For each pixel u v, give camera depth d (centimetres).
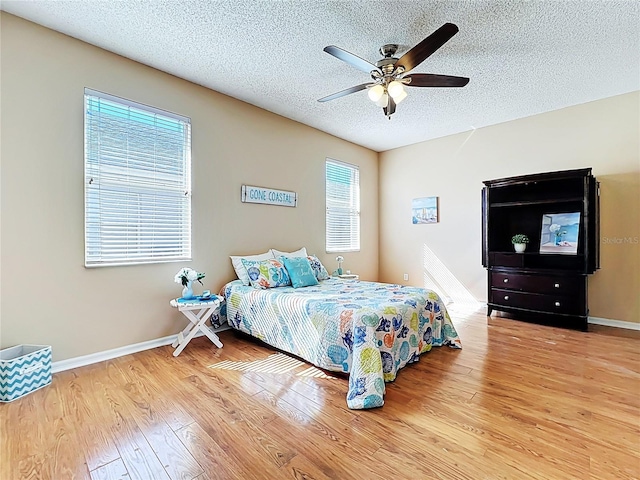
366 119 430
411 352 256
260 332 298
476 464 146
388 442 162
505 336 330
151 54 277
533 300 379
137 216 292
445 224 506
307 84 332
